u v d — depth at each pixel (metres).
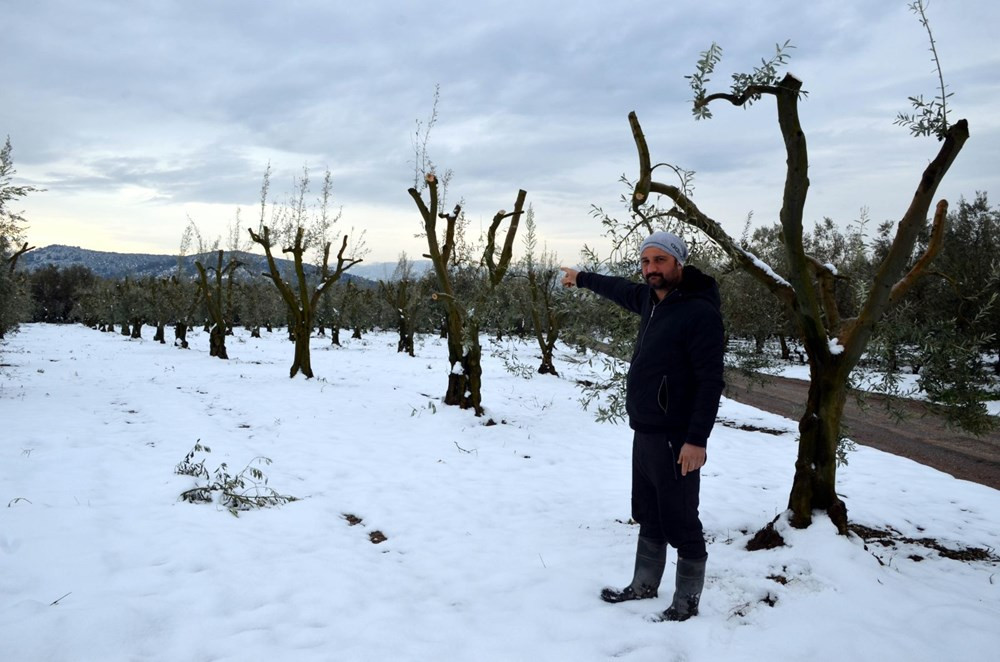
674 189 3.96
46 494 4.73
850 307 14.59
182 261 33.44
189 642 2.69
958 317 4.28
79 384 12.73
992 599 3.31
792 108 3.43
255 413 9.39
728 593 3.16
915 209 3.56
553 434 8.90
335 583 3.41
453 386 10.11
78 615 2.78
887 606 2.96
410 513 4.99
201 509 4.66
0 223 11.45
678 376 2.90
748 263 4.01
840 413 3.85
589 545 4.17
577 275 3.77
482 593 3.34
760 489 6.08
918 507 5.61
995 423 4.18
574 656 2.61
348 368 17.41
